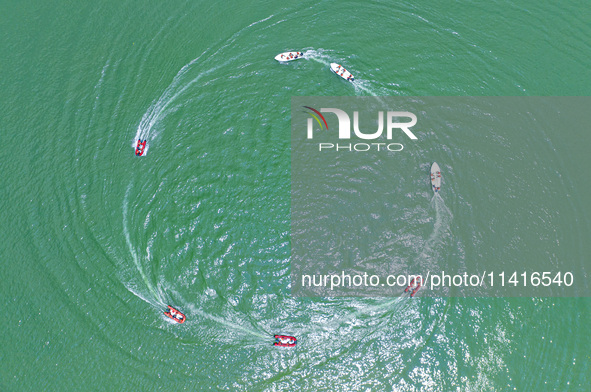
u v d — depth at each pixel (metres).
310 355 66.62
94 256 70.06
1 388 64.06
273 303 69.25
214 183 74.56
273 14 84.56
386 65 81.69
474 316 67.88
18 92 78.31
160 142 76.06
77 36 82.50
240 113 78.62
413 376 65.25
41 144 75.50
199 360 66.31
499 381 64.25
